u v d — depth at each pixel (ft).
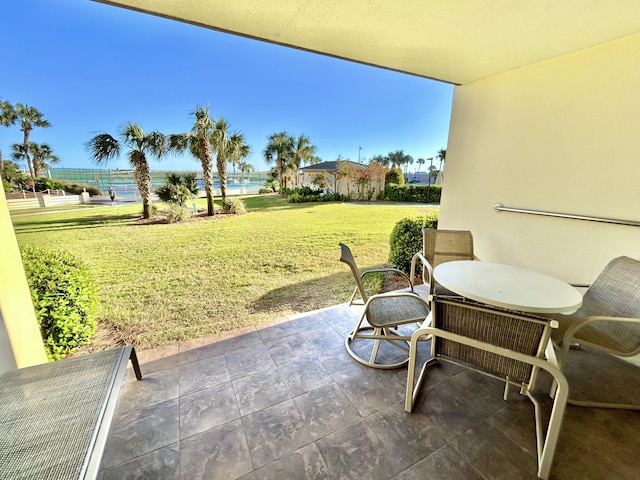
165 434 4.40
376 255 18.15
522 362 3.81
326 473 3.78
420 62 7.59
